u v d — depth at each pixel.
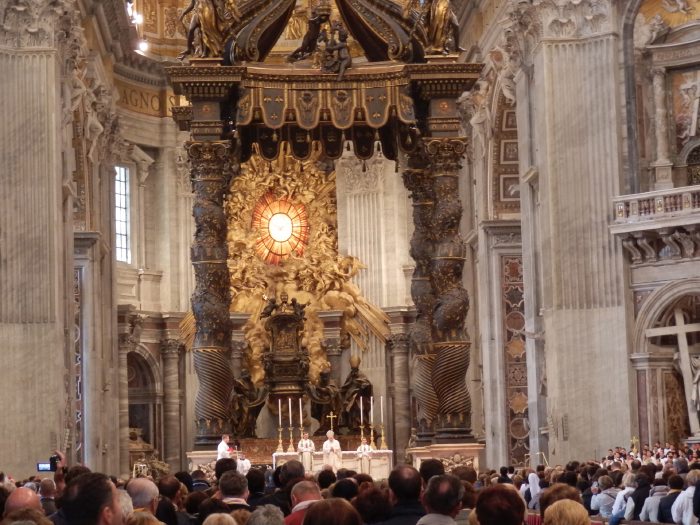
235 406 36.16
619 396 24.39
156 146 39.09
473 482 10.45
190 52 18.30
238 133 18.50
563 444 24.50
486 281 31.50
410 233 39.34
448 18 18.56
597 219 24.81
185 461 38.34
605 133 24.89
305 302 39.12
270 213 39.84
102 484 5.69
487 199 31.67
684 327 24.06
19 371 24.83
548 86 25.09
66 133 27.22
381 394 38.59
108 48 35.06
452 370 18.11
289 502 10.43
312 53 19.42
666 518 13.02
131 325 37.00
